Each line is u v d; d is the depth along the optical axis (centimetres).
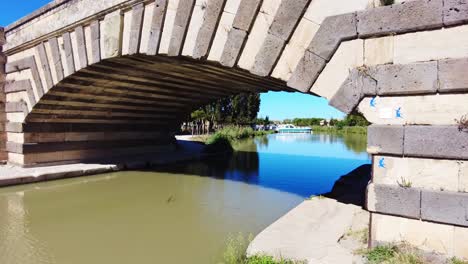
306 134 7194
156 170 1877
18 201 1257
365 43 679
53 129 1705
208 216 1092
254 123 6919
